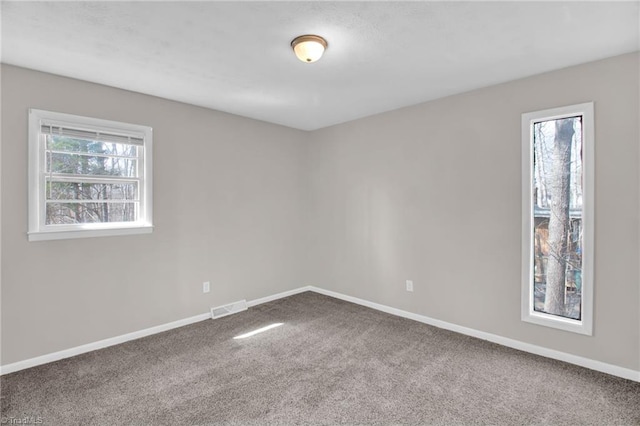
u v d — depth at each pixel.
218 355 2.88
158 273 3.41
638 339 2.40
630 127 2.41
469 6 1.85
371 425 1.98
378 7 1.86
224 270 3.97
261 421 2.02
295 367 2.67
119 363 2.74
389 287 3.98
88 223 3.01
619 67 2.45
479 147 3.19
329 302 4.39
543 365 2.66
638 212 2.39
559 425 1.97
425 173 3.60
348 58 2.52
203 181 3.76
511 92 2.97
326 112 3.98
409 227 3.76
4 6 1.82
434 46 2.33
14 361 2.61
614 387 2.34
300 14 1.92
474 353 2.89
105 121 3.04
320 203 4.80
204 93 3.29
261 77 2.88
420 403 2.18
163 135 3.42
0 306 2.56
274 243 4.52
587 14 1.93
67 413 2.09
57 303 2.81
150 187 3.32
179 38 2.20
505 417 2.04
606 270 2.51
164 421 2.02
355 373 2.57
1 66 2.55
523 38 2.21
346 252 4.46
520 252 2.94
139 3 1.80
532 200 2.92
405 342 3.13
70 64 2.59
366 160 4.18
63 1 1.78
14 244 2.61
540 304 2.92
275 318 3.80
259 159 4.33
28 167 2.66
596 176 2.54
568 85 2.67
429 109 3.55
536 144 2.90
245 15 1.93
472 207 3.25
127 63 2.58
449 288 3.44
